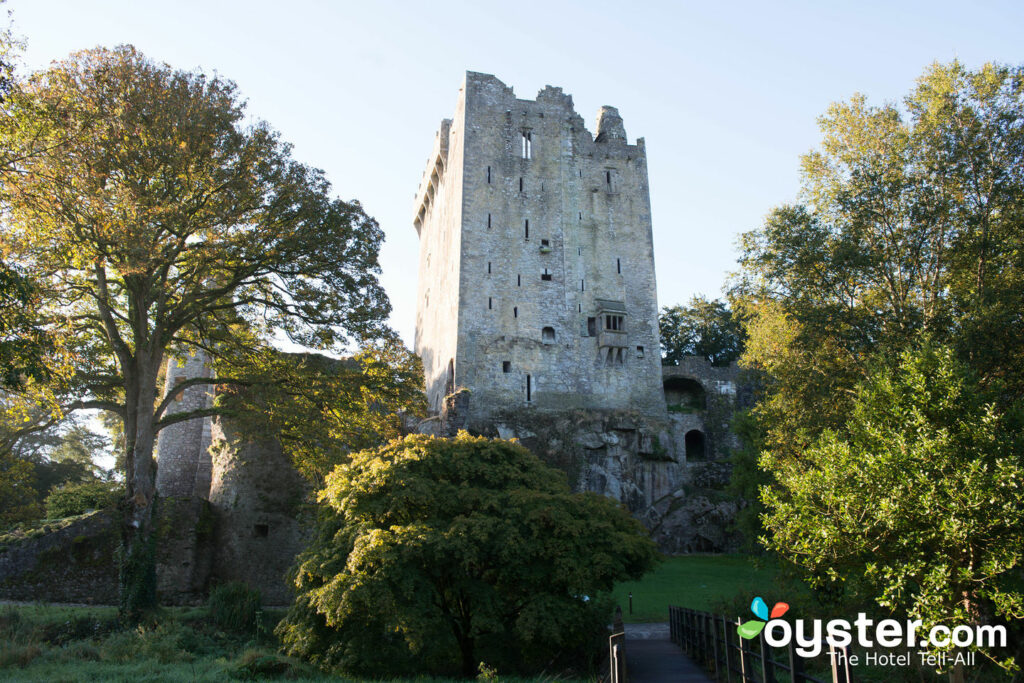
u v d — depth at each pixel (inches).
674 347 3144.7
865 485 660.7
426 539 745.0
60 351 832.9
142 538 1017.5
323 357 1220.5
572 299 2353.6
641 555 830.5
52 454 2309.3
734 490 1717.5
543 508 812.0
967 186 1155.3
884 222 1186.0
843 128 1283.2
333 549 815.7
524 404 2199.8
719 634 679.1
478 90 2480.3
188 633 922.1
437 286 2623.0
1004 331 964.6
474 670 788.6
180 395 1695.4
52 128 834.2
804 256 1159.6
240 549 1341.0
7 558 1230.3
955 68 1210.0
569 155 2507.4
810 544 674.8
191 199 1041.5
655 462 2224.4
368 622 749.3
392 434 1254.9
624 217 2495.1
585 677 727.1
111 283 1163.9
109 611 1050.7
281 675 703.1
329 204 1114.7
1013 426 714.8
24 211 852.6
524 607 770.2
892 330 1075.9
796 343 1171.3
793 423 1110.4
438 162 2716.5
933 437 669.3
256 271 1128.8
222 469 1413.6
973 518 588.7
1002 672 625.6
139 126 979.3
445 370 2300.7
